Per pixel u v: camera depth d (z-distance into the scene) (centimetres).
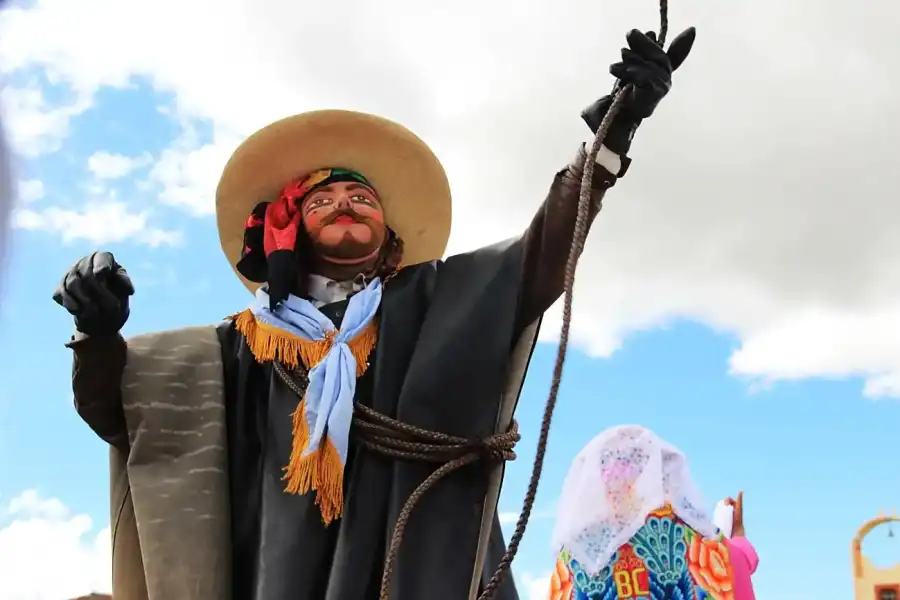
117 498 362
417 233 431
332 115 404
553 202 346
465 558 327
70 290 332
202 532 338
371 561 331
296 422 348
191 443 354
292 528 335
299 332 365
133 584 353
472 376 346
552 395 299
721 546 479
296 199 398
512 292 355
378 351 358
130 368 358
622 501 466
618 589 450
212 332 383
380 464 343
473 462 342
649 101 321
